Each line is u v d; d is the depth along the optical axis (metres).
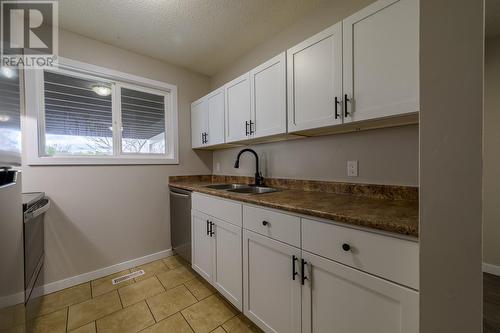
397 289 0.75
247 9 1.67
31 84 1.70
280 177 1.98
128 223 2.20
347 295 0.89
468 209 0.56
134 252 2.23
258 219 1.30
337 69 1.21
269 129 1.62
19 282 0.92
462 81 0.57
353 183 1.47
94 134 2.08
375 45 1.06
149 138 2.43
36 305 1.60
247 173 2.37
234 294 1.49
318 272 1.00
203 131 2.43
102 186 2.05
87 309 1.57
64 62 1.84
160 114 2.51
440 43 0.59
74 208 1.90
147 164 2.32
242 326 1.40
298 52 1.42
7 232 0.81
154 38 2.02
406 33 0.96
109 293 1.76
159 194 2.41
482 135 0.54
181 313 1.52
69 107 1.95
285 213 1.14
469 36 0.56
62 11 1.63
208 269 1.77
